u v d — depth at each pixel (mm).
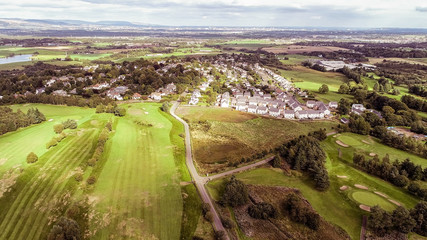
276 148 126000
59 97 193875
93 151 117188
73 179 95312
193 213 82750
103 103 189000
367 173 105750
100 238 71562
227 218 80875
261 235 76500
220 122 163875
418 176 98938
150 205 84500
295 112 181875
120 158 112375
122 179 97312
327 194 92750
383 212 76938
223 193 92875
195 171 107812
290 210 83750
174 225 77250
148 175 100938
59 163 105500
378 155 120000
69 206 82312
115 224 76188
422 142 134375
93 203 83938
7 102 192375
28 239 70812
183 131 148625
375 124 161500
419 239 73625
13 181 93125
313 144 118188
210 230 76875
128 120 159375
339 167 110250
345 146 130000
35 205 82312
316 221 77000
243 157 119625
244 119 171375
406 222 74500
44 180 94250
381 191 94000
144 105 195375
